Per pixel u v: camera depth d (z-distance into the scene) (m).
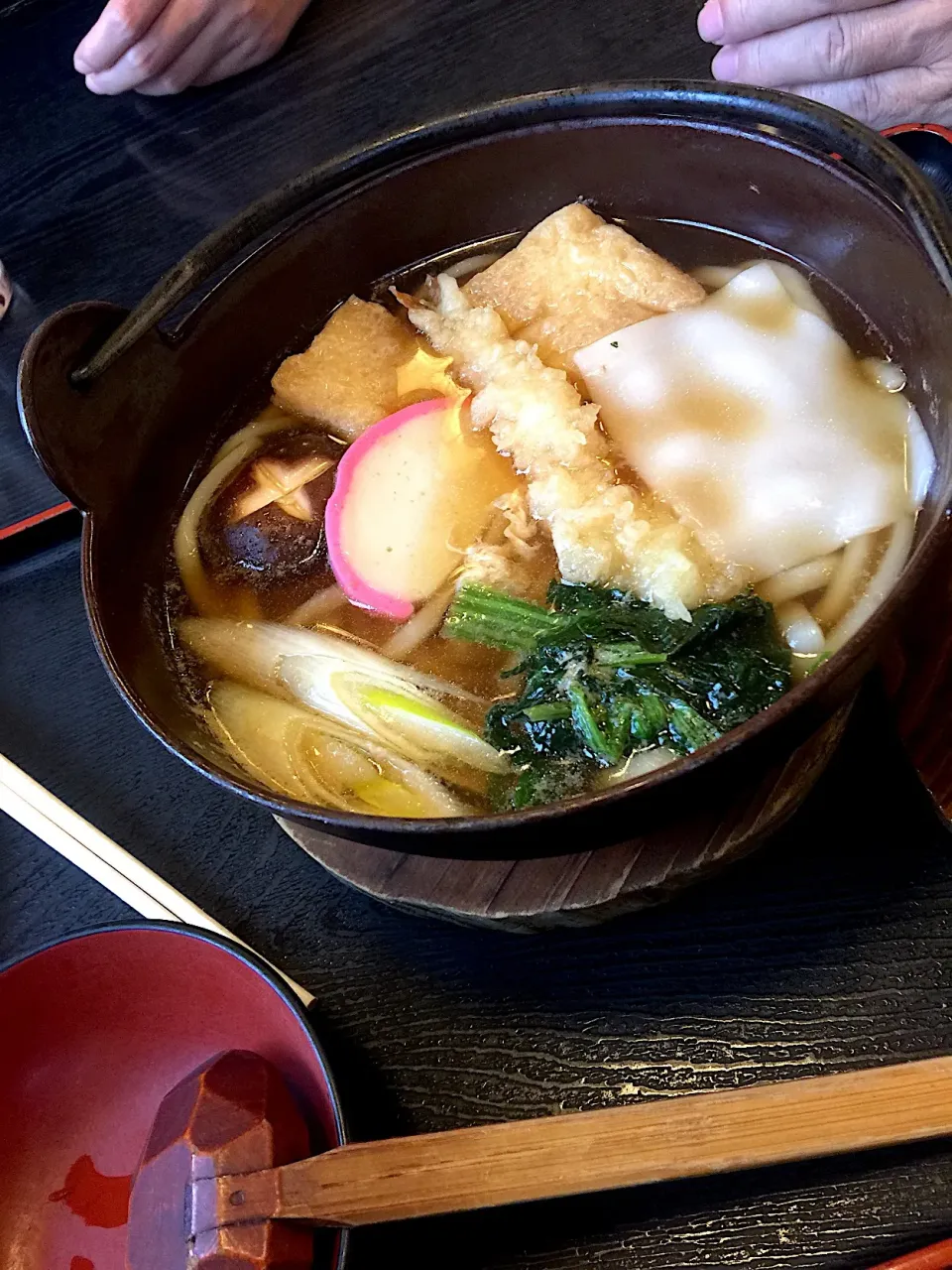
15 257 0.48
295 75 0.49
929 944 0.29
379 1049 0.30
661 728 0.27
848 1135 0.25
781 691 0.27
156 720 0.26
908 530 0.29
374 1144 0.25
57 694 0.38
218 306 0.33
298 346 0.36
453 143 0.33
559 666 0.28
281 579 0.32
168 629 0.32
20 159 0.51
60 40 0.55
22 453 0.43
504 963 0.30
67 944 0.29
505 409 0.32
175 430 0.33
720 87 0.30
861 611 0.29
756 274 0.33
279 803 0.24
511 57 0.46
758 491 0.30
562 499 0.31
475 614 0.30
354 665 0.31
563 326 0.34
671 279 0.34
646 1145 0.25
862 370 0.31
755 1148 0.25
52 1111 0.30
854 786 0.30
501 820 0.22
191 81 0.50
